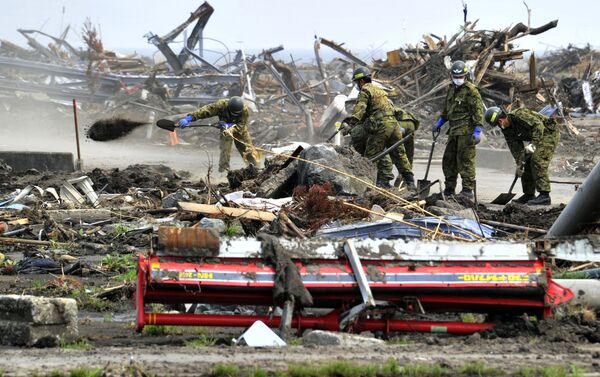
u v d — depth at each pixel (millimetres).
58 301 28469
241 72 149375
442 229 44000
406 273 28250
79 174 72438
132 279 41125
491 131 119688
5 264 44781
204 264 27500
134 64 166000
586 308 32125
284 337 27234
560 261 41250
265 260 27828
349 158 58250
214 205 50938
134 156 107562
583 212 43781
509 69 138125
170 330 30688
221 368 22719
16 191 63750
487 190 77750
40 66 140875
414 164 101438
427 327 28906
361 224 44344
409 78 133750
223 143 72250
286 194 58781
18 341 27875
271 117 143000
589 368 23984
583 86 155375
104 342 28688
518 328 28938
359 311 27250
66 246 50062
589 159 104438
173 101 140375
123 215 57688
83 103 141125
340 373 22703
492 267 28531
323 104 155750
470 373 23141
